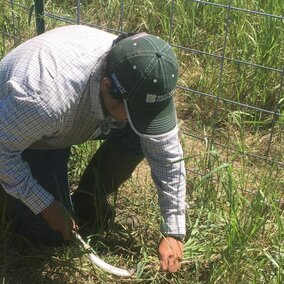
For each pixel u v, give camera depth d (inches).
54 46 80.8
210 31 161.5
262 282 92.7
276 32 143.0
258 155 129.4
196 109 143.7
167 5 163.5
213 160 113.0
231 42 152.6
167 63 73.9
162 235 88.6
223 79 145.1
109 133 94.5
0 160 83.0
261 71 140.7
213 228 101.9
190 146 131.2
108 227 103.0
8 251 99.8
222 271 93.0
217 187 108.2
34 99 77.1
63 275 96.3
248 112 140.6
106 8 173.0
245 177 117.6
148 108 76.1
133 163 99.7
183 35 158.1
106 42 83.0
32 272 97.0
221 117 138.6
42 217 98.0
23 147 82.9
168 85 74.3
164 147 83.0
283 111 134.1
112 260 99.7
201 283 95.2
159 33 166.6
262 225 98.7
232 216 96.5
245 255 95.0
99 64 79.0
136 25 170.2
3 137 80.5
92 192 103.8
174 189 87.0
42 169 94.8
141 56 73.5
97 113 80.7
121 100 76.3
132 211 108.9
